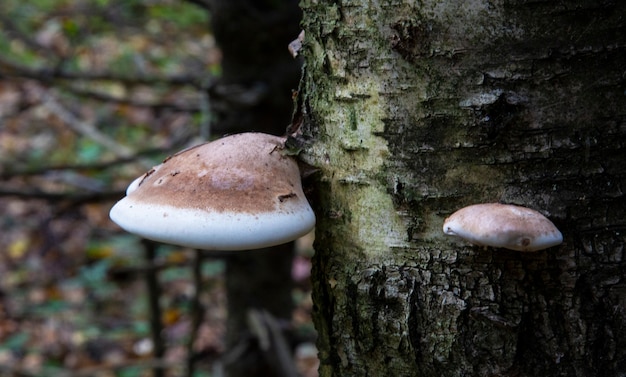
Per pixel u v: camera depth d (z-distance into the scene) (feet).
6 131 9.64
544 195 2.48
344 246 2.68
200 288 4.91
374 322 2.64
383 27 2.54
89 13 7.70
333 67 2.63
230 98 4.29
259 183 2.55
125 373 6.52
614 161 2.48
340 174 2.66
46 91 8.02
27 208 9.11
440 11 2.48
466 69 2.48
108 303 7.55
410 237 2.58
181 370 6.41
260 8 4.41
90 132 6.95
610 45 2.44
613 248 2.50
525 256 2.50
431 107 2.52
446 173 2.52
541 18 2.44
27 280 7.87
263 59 4.42
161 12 8.79
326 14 2.62
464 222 2.40
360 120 2.60
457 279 2.55
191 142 5.65
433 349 2.58
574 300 2.51
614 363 2.51
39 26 9.96
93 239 8.38
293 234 2.51
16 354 6.84
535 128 2.47
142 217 2.51
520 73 2.46
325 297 2.76
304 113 2.73
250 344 4.74
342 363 2.73
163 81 4.67
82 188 7.39
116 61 10.08
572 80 2.45
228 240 2.46
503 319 2.51
